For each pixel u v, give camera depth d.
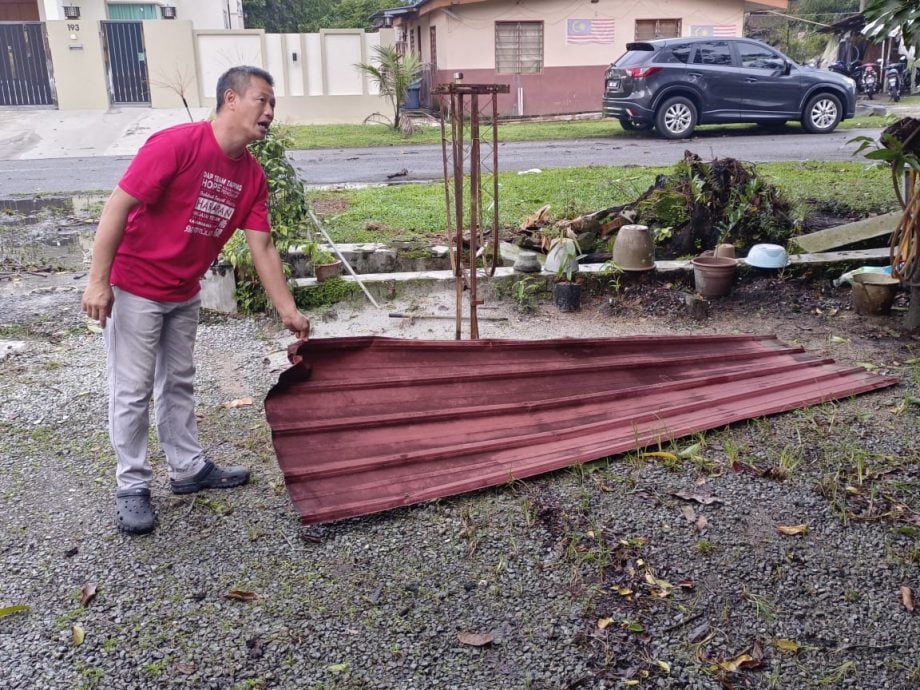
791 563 3.13
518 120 20.94
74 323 5.96
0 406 4.55
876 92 25.34
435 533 3.30
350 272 6.28
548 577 3.05
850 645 2.72
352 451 3.60
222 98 3.08
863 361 5.07
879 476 3.71
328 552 3.20
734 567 3.10
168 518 3.46
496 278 6.30
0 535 3.33
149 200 3.01
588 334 5.59
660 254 6.86
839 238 6.88
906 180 5.77
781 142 14.57
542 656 2.66
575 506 3.48
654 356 4.70
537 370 4.25
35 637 2.75
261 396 4.67
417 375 3.96
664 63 15.19
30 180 12.70
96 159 15.23
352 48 21.14
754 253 6.38
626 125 16.47
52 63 20.17
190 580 3.04
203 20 26.47
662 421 4.11
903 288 6.23
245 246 5.89
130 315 3.20
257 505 3.54
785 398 4.42
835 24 25.58
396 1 37.59
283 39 20.70
